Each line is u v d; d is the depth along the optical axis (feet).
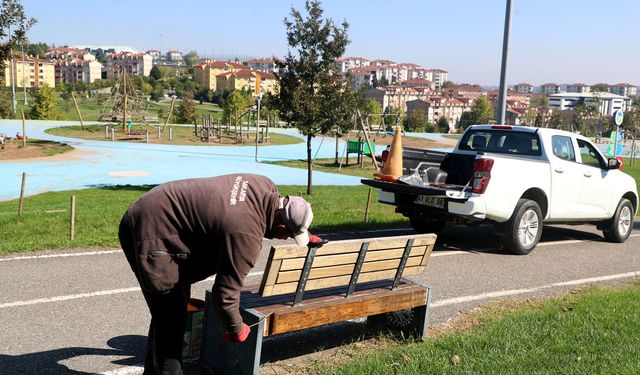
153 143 122.93
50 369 13.88
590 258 30.35
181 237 10.73
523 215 29.66
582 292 22.88
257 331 12.62
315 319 13.73
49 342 15.51
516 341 15.55
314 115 53.93
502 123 44.14
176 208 10.66
